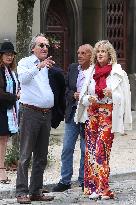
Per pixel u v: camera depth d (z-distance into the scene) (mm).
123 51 45688
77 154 29453
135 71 45250
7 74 23156
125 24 45406
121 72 21375
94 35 43250
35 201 21031
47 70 20750
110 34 44875
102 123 21391
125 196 21938
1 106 23062
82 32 43000
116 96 21188
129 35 45281
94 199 21359
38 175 20938
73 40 42688
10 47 23188
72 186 23625
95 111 21500
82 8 42969
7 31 36375
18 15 27438
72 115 22141
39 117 20500
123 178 25469
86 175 21656
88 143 21594
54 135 35094
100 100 21359
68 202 20969
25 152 20594
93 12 43188
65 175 22594
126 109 21422
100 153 21375
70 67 22453
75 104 22094
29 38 27484
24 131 20562
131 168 26500
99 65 21656
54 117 21406
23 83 20391
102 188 21406
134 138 35281
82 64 22078
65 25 42812
